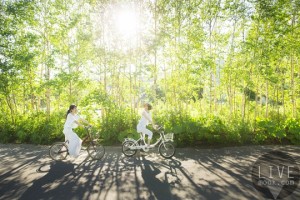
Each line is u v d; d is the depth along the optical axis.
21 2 13.20
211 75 15.00
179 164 8.41
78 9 14.06
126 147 9.62
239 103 17.36
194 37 13.40
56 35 13.81
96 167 8.13
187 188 6.30
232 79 14.73
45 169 7.94
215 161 8.75
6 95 13.59
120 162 8.70
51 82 12.89
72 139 8.86
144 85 14.42
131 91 13.84
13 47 13.80
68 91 14.41
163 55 14.09
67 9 13.70
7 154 10.05
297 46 13.31
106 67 13.41
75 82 13.52
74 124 9.05
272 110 16.42
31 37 13.36
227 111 15.68
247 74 13.86
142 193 6.02
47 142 12.00
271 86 16.77
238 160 8.85
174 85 14.05
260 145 11.30
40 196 5.90
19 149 11.00
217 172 7.54
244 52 13.42
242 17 13.45
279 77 15.16
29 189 6.32
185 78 13.53
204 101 16.86
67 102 13.84
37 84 14.44
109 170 7.80
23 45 13.90
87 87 14.27
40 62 14.08
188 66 13.30
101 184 6.61
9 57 13.45
